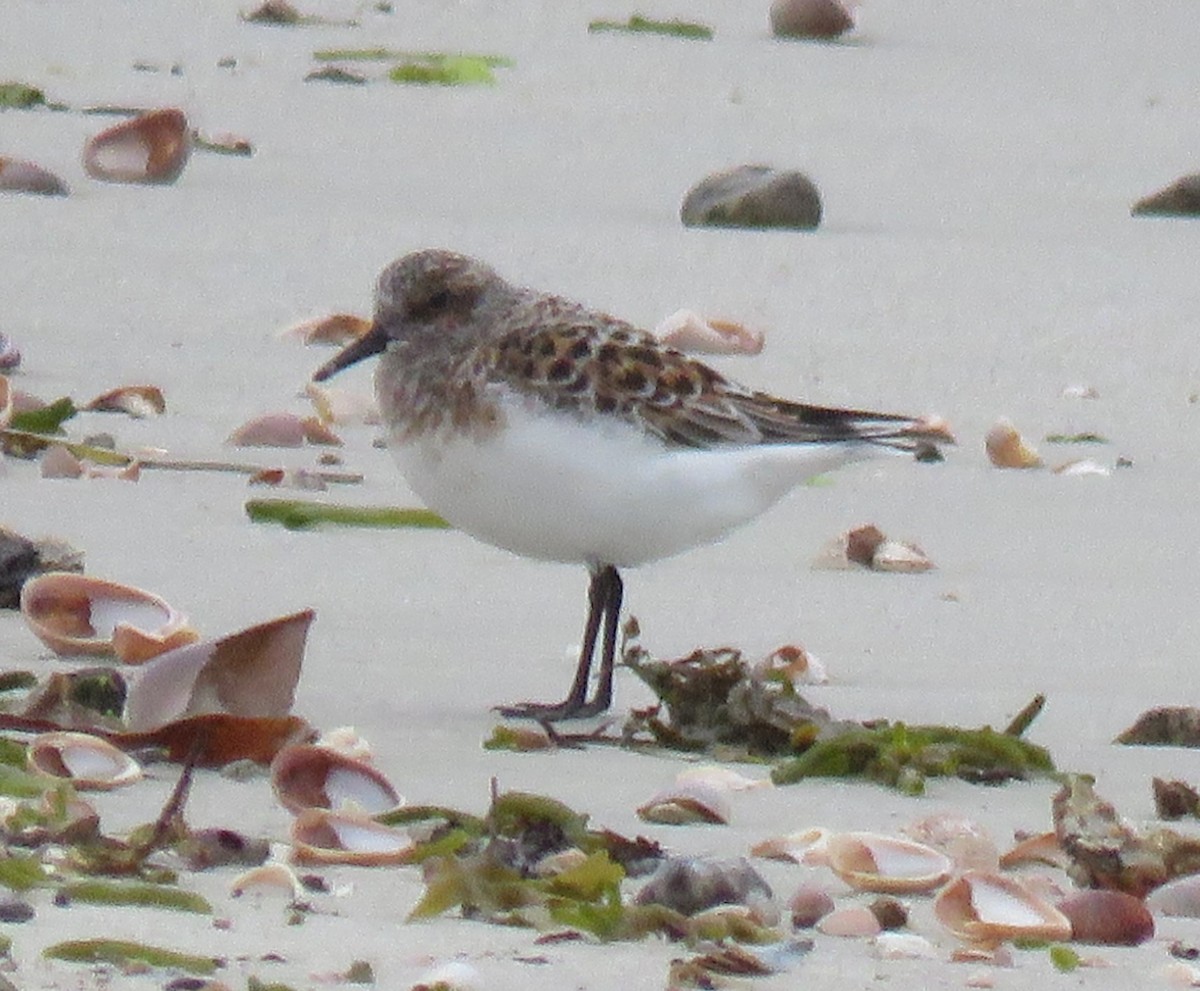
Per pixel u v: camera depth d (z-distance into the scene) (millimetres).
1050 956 7086
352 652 10391
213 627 10500
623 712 9938
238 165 19688
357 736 9102
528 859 7621
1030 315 16672
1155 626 11211
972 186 20359
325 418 13852
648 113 22203
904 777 8914
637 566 10414
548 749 9320
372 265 17047
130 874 7297
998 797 8891
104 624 10227
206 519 12102
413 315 10250
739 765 9211
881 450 10422
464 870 7180
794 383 14922
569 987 6543
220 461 13039
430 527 12258
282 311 15898
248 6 25625
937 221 19156
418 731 9430
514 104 22328
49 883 7160
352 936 6883
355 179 19500
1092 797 8141
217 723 8656
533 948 6867
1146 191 20406
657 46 24922
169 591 10969
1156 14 27641
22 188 18297
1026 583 11781
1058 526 12688
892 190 20078
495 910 7168
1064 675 10484
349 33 24812
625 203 19266
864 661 10570
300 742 8727
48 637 10000
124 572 11172
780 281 17203
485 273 10328
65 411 13289
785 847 8008
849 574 11844
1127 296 17203
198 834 7629
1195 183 19781
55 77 22047
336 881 7426
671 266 17422
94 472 12711
